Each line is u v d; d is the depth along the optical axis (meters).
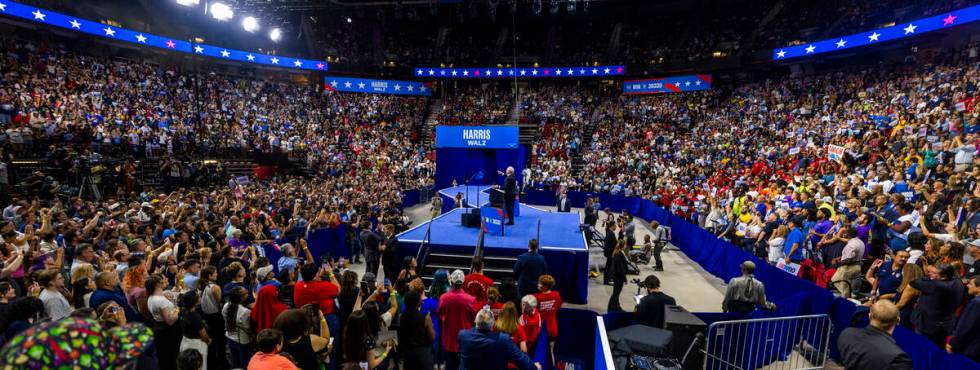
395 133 38.25
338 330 6.66
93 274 6.82
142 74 29.06
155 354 5.12
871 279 8.73
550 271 12.29
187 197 15.43
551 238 13.84
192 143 24.83
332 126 35.81
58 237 9.46
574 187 30.23
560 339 8.04
